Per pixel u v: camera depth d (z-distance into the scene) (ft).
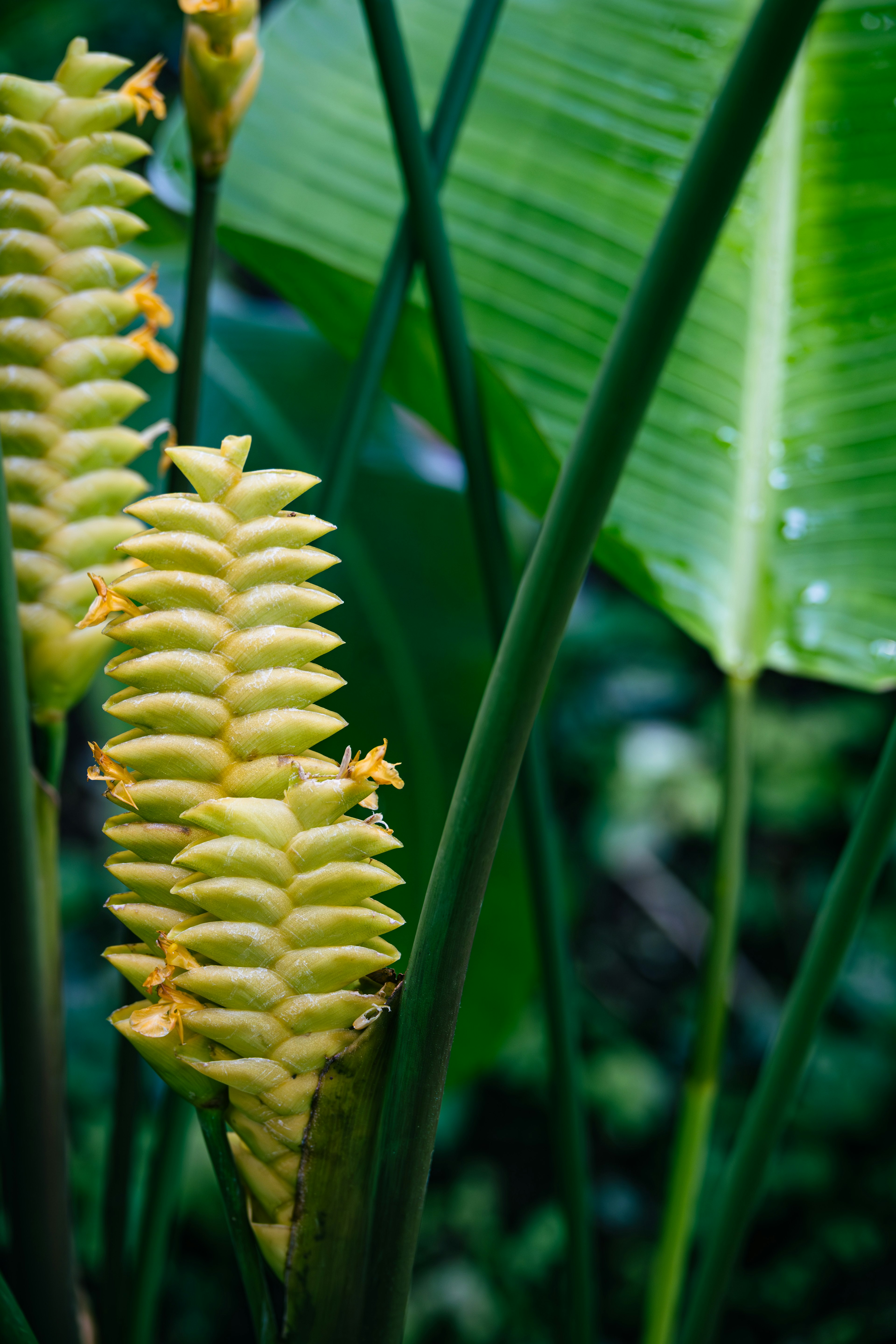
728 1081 9.89
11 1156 2.42
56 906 2.43
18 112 2.27
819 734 10.34
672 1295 3.25
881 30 3.38
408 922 4.38
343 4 4.09
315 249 3.80
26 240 2.27
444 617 4.62
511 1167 9.86
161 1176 2.64
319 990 2.00
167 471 2.50
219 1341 8.59
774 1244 9.21
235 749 1.98
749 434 3.40
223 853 1.96
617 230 3.63
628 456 1.98
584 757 10.82
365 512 4.63
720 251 3.45
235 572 1.97
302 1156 2.03
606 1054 9.91
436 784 4.50
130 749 1.97
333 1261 2.06
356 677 4.51
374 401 2.82
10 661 2.20
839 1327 8.36
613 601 11.02
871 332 3.37
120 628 1.96
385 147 3.87
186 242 4.46
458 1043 4.68
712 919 3.21
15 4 4.68
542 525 2.02
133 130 5.14
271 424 4.48
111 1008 9.18
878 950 9.69
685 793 10.28
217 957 1.98
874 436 3.35
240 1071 1.99
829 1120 9.26
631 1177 9.83
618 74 3.73
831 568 3.32
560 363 3.62
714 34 3.67
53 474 2.32
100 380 2.33
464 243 3.71
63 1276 2.46
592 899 11.08
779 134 3.42
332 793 1.97
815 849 10.70
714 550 3.37
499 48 3.86
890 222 3.36
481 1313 8.82
